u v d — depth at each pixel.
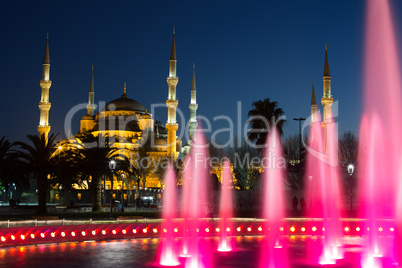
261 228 32.22
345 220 36.97
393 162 20.98
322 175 70.62
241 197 63.53
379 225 34.31
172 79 109.25
